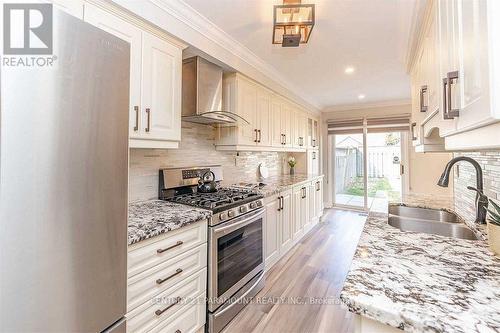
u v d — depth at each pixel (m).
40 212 0.69
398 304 0.61
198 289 1.61
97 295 0.86
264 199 2.49
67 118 0.75
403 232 1.21
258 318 1.89
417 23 1.71
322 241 3.52
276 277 2.51
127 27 1.45
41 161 0.69
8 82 0.62
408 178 4.62
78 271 0.79
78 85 0.78
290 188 3.15
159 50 1.65
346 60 2.69
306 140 4.52
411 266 0.82
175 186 2.14
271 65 2.84
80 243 0.80
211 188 2.36
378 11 1.75
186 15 1.78
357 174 5.28
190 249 1.55
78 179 0.78
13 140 0.63
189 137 2.40
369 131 5.01
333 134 5.43
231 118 2.38
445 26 0.92
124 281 0.98
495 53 0.49
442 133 0.94
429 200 2.14
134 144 1.52
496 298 0.63
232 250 1.90
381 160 4.98
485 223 1.34
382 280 0.73
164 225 1.36
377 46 2.33
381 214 1.60
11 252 0.63
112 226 0.91
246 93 2.64
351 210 5.29
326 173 5.54
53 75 0.71
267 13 1.82
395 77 3.28
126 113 0.97
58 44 0.72
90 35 0.82
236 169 3.13
